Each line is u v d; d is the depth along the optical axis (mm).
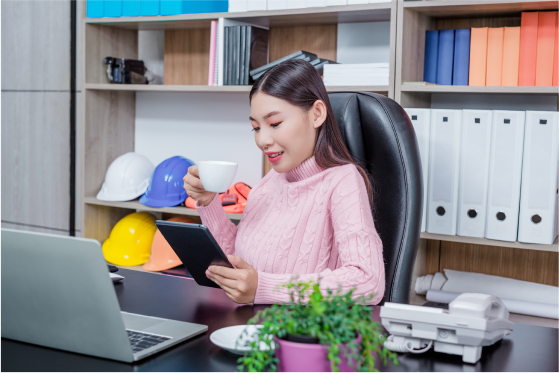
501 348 788
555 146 1732
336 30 2377
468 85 1970
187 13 2357
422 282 2127
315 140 1249
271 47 2510
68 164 2838
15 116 2979
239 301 989
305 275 1005
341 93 1410
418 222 1264
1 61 2984
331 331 583
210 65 2330
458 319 721
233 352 747
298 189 1259
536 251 2123
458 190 1891
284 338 609
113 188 2574
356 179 1182
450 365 720
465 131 1853
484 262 2205
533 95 2078
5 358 735
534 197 1772
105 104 2695
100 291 702
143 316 906
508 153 1796
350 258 1051
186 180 1336
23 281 757
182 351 761
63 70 2801
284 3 2141
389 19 2211
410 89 1929
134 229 2549
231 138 2635
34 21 2865
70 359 733
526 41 1876
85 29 2551
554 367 719
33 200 2963
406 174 1265
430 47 2074
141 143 2857
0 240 748
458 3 1866
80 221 2814
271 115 1172
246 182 2617
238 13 2229
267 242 1271
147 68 2818
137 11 2424
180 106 2744
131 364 715
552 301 1917
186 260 1055
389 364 721
